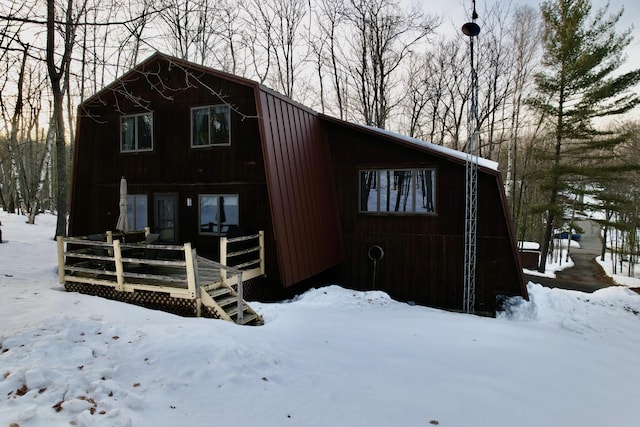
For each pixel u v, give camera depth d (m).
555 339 7.81
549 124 22.94
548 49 22.20
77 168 12.13
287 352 5.38
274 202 9.30
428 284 10.95
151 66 11.16
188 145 10.94
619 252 31.31
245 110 10.16
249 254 10.08
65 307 6.29
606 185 23.52
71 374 3.97
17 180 27.86
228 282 7.85
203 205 10.84
